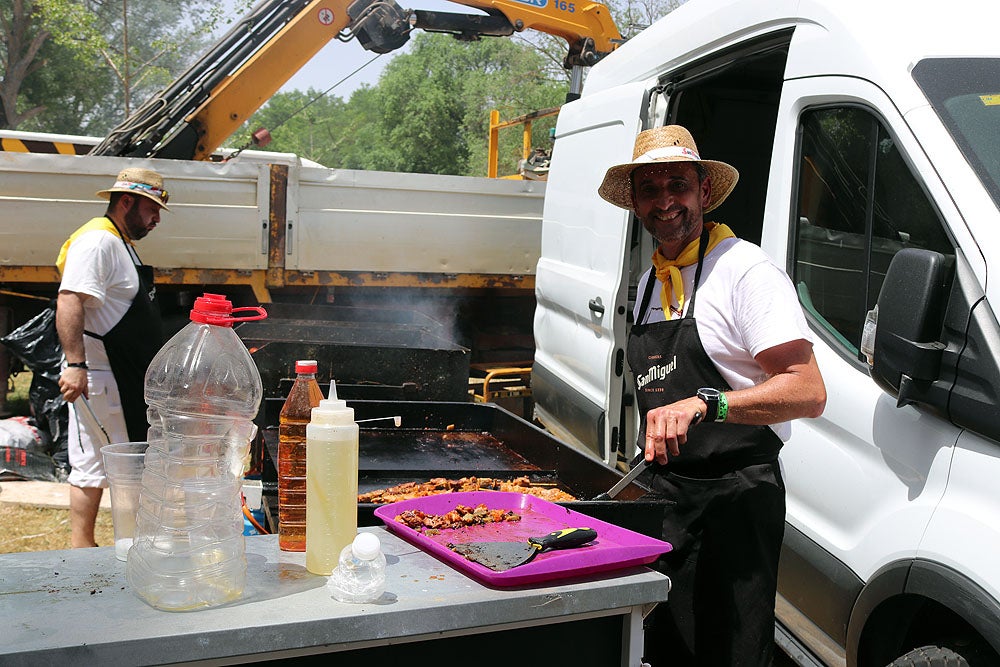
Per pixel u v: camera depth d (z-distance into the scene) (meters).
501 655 1.67
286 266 6.73
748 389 2.18
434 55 42.75
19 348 5.30
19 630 1.40
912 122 2.40
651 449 2.11
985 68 2.46
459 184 7.06
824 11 2.88
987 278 2.05
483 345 8.02
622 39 7.97
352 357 4.50
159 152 7.15
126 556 1.75
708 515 2.44
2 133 8.18
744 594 2.39
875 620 2.40
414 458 3.09
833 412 2.63
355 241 6.85
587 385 4.46
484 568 1.63
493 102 35.28
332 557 1.68
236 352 1.92
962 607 2.03
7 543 4.82
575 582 1.67
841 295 2.73
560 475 2.86
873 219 2.58
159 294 6.96
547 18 7.64
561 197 4.96
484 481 2.64
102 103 28.77
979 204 2.17
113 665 1.36
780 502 2.42
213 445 1.79
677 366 2.42
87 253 3.97
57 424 5.78
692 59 3.73
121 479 1.80
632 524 2.10
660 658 2.62
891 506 2.37
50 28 19.47
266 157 9.41
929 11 2.62
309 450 1.68
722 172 2.48
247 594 1.58
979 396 2.02
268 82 7.29
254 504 3.35
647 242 4.24
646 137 2.43
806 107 2.93
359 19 7.39
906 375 2.16
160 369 1.93
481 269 7.30
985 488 2.06
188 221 6.43
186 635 1.39
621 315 4.09
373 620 1.49
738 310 2.31
